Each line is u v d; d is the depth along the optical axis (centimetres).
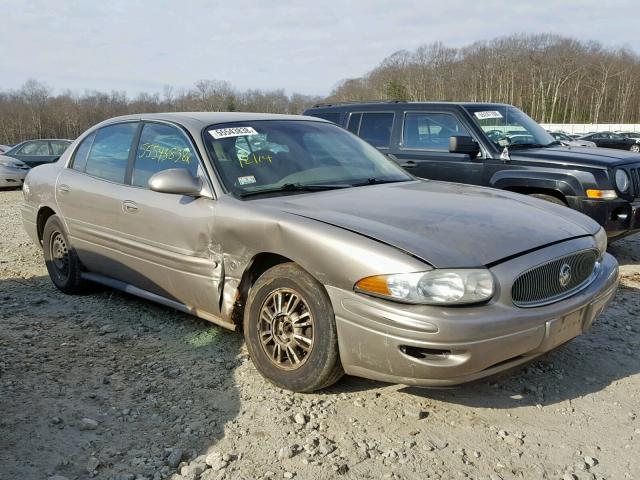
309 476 276
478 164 696
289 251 340
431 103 761
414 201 376
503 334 296
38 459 288
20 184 1714
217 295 389
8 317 488
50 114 9188
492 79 10631
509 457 292
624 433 315
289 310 347
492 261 308
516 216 362
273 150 436
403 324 294
